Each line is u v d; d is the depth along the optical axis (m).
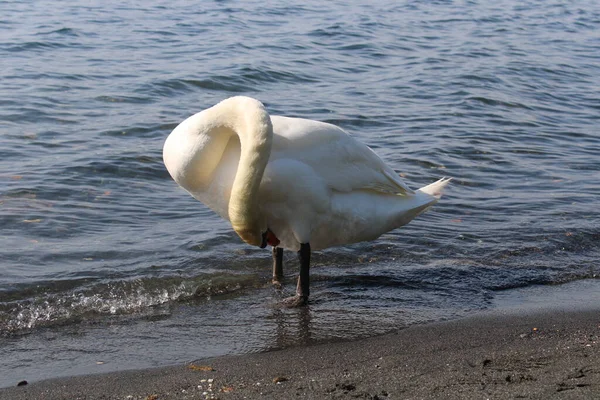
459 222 10.10
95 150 12.52
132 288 7.94
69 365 6.27
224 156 7.42
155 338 6.82
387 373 5.88
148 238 9.36
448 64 20.78
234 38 22.59
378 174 7.94
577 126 15.59
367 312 7.43
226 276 8.30
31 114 14.36
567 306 7.49
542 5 33.75
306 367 6.09
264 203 7.48
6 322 7.13
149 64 18.72
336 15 27.80
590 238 9.60
